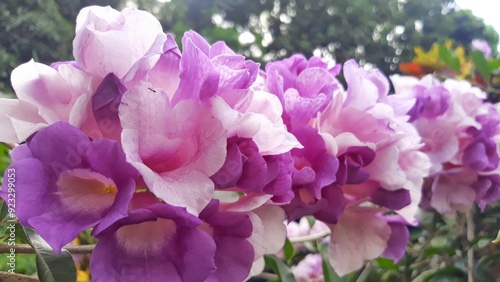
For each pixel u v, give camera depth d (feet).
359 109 0.91
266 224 0.75
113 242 0.57
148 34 0.64
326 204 0.84
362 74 0.95
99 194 0.60
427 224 1.85
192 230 0.58
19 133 0.59
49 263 0.72
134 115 0.57
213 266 0.57
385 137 0.90
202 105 0.60
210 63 0.61
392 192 0.91
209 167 0.59
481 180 1.40
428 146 1.35
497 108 1.65
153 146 0.59
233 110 0.59
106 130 0.60
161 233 0.60
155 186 0.54
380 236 0.99
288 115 0.84
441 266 1.85
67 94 0.63
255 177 0.63
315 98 0.82
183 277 0.57
